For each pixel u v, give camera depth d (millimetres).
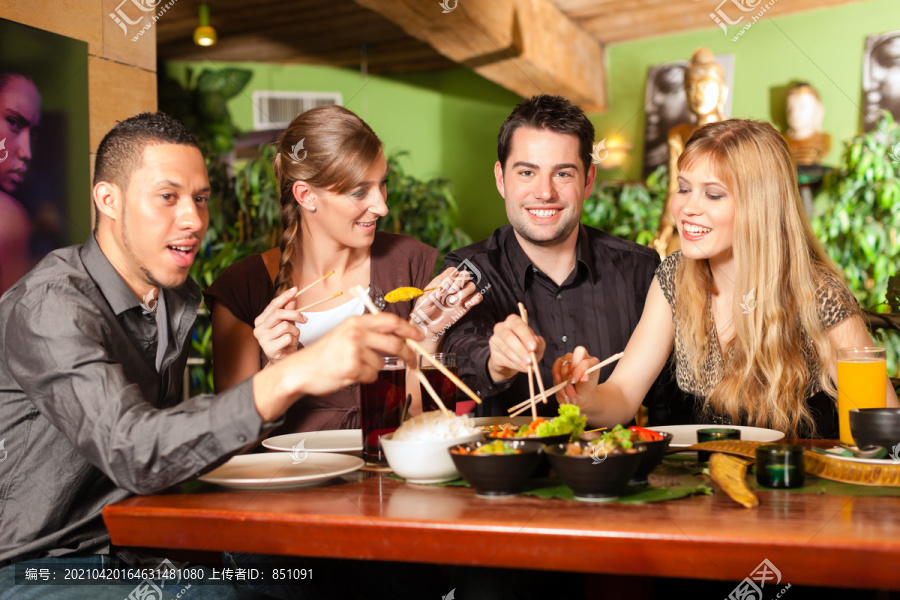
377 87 6152
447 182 5324
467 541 840
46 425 1140
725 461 1020
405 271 1897
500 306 1915
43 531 1143
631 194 4879
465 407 1861
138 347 1276
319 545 893
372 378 988
